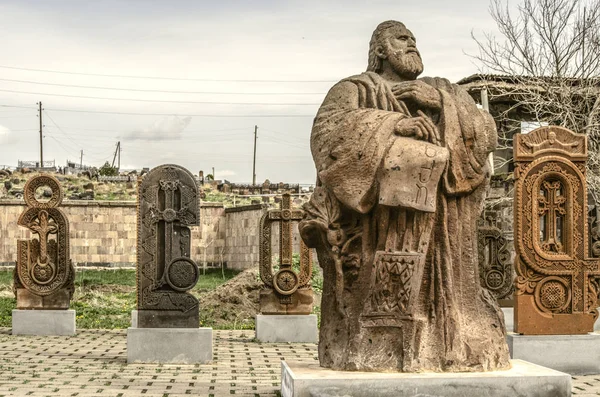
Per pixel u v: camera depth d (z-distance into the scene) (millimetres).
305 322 12938
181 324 10242
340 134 6539
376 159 6414
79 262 33625
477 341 6586
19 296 13453
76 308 18125
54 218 13492
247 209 32906
